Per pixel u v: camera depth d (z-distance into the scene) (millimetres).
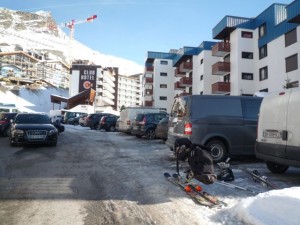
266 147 6570
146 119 16438
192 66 48812
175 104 9125
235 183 6008
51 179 6371
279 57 29812
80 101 61562
